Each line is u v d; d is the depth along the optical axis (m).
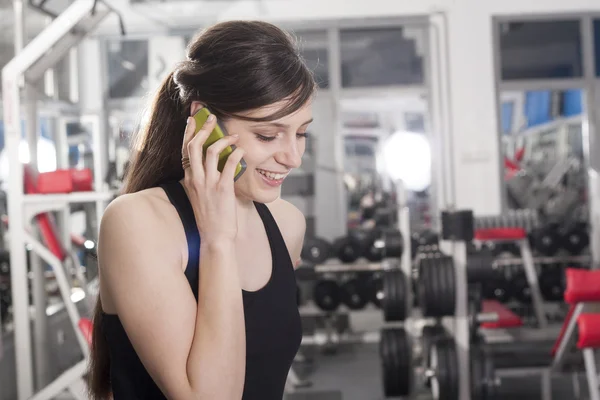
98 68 6.54
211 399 0.79
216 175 0.81
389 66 7.02
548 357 4.89
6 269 5.09
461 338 3.52
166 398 0.85
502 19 6.57
